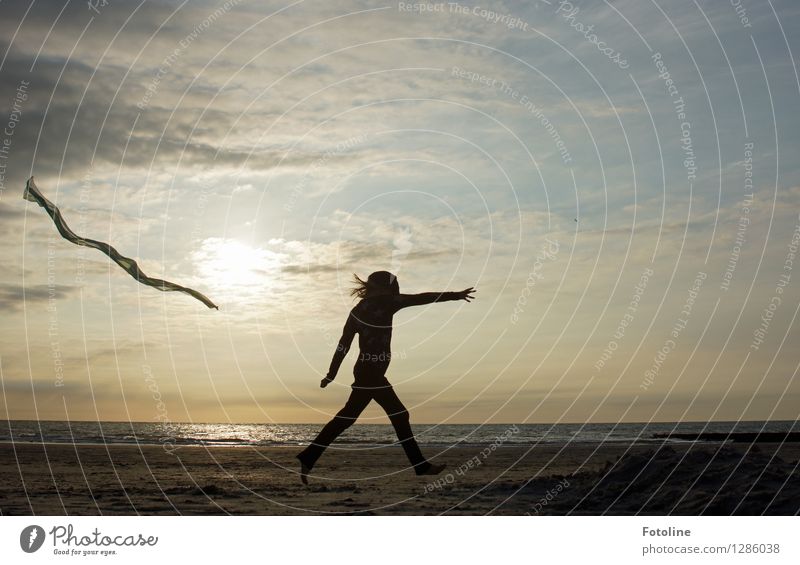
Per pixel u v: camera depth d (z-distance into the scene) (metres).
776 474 11.83
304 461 10.53
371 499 13.80
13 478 17.23
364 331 10.57
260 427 83.94
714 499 10.97
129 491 14.91
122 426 77.69
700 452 13.11
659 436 52.31
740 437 45.38
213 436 53.84
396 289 10.70
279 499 13.84
